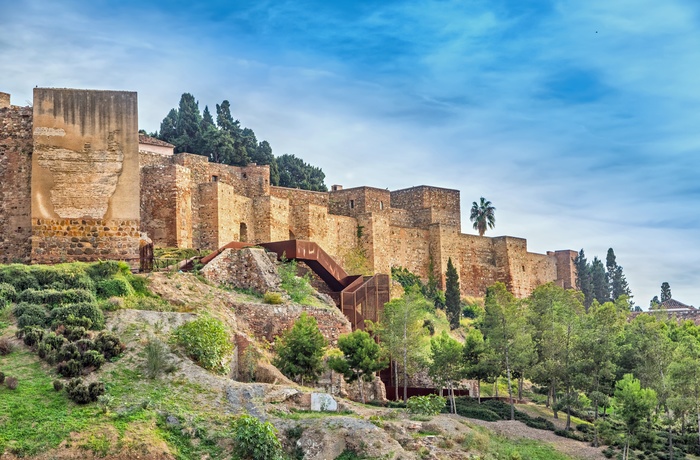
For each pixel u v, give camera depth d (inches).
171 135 4702.3
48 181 2161.7
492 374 2623.0
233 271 2463.1
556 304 3139.8
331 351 2303.2
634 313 5152.6
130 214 2193.7
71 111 2186.3
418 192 4584.2
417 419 1877.5
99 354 1702.8
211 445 1531.7
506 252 4761.3
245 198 3555.6
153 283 2123.5
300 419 1656.0
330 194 4335.6
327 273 2763.3
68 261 2148.1
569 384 2603.3
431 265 4407.0
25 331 1755.7
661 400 2487.7
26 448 1425.9
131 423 1524.4
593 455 2130.9
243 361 1947.6
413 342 2491.4
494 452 1806.1
